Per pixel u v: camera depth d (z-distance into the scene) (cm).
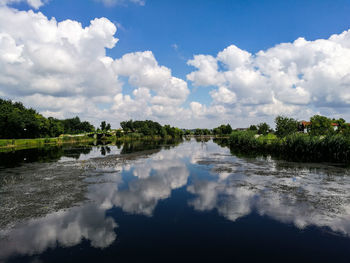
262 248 772
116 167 2372
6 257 710
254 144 4509
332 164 2402
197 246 787
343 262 689
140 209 1134
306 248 768
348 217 1006
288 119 4312
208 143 7825
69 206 1164
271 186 1531
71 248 766
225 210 1112
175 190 1479
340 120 7256
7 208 1125
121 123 15700
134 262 689
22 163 2606
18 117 6550
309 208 1113
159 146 6044
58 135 9394
